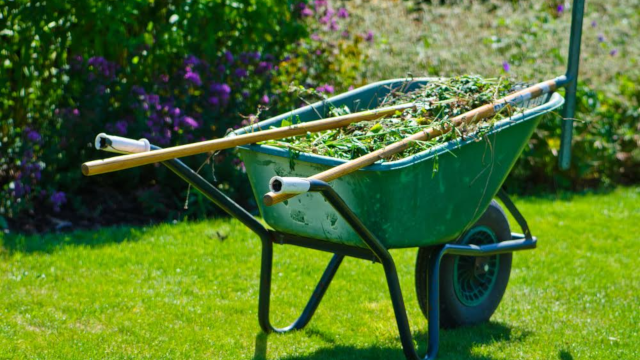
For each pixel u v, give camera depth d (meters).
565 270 5.45
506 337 4.25
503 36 9.10
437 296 3.88
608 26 9.66
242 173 6.73
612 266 5.57
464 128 3.67
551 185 7.97
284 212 3.82
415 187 3.51
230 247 5.68
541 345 4.13
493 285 4.51
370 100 4.53
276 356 3.96
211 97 6.64
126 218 6.30
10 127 6.29
